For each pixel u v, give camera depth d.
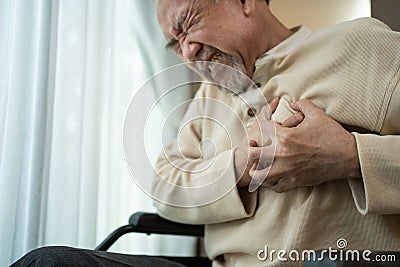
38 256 0.64
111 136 1.21
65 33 1.07
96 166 1.13
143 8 1.28
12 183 0.96
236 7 0.93
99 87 1.15
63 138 1.05
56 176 1.03
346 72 0.83
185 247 1.32
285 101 0.88
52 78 1.02
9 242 0.94
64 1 1.08
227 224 0.92
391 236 0.78
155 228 1.02
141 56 1.28
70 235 1.03
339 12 1.30
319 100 0.84
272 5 1.31
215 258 0.96
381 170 0.74
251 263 0.86
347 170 0.77
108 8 1.20
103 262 0.67
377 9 1.15
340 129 0.79
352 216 0.79
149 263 0.80
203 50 0.93
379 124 0.79
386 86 0.79
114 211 1.20
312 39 0.92
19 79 0.98
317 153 0.77
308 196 0.81
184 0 0.91
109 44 1.20
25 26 1.00
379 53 0.82
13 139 0.97
